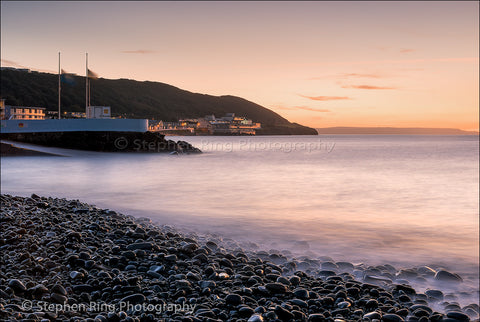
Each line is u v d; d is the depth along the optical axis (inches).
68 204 608.1
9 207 512.7
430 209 796.0
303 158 2645.2
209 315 247.6
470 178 1434.5
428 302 316.2
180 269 337.4
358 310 277.7
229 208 771.4
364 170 1755.7
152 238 418.6
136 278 297.0
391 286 341.7
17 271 300.7
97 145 2576.3
